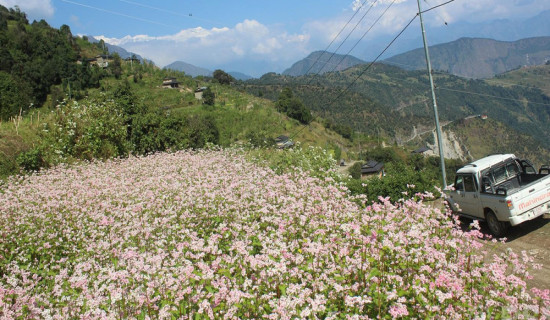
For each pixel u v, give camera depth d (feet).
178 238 24.85
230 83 624.18
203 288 17.12
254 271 18.39
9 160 63.62
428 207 24.75
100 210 32.30
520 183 38.40
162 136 96.02
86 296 16.60
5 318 15.51
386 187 50.85
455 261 19.13
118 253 22.44
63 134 72.64
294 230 23.65
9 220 31.30
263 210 26.58
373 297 15.30
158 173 50.21
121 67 474.90
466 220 42.88
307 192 31.53
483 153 620.49
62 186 43.55
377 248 18.20
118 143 82.69
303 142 323.98
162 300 15.83
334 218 24.98
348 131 487.20
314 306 14.14
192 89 457.68
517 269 18.42
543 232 32.65
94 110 80.59
